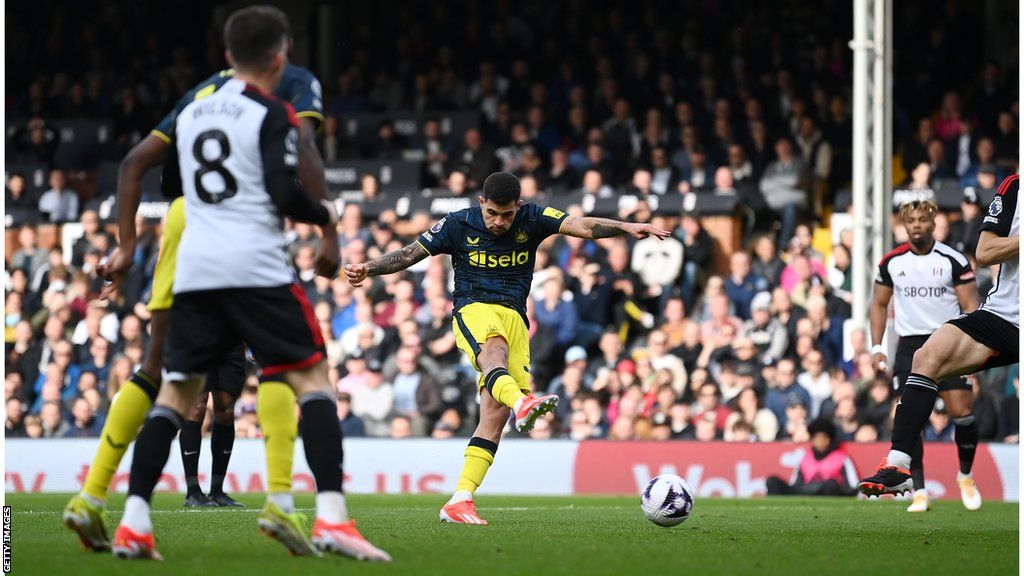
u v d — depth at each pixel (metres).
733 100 63.41
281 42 16.27
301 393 15.88
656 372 48.25
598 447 44.22
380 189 62.62
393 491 44.66
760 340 49.41
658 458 43.69
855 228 46.28
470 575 14.56
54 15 76.50
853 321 46.12
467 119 66.25
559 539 19.47
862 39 46.06
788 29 66.81
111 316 55.72
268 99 15.80
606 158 61.47
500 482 44.78
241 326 15.74
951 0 67.50
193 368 15.94
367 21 76.94
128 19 76.62
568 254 55.50
